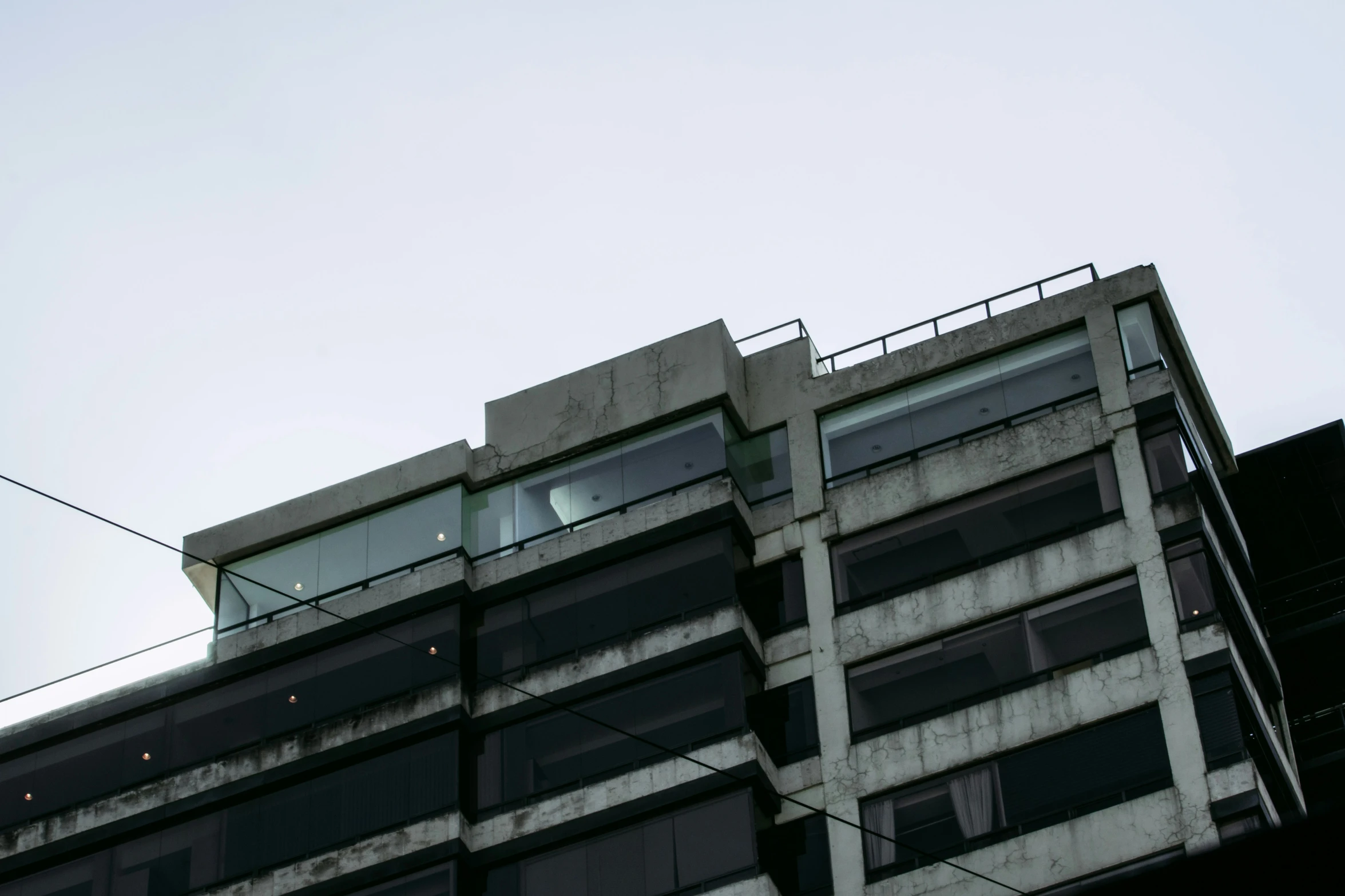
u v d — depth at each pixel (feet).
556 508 134.82
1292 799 112.78
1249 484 151.53
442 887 118.01
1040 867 108.27
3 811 133.18
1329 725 140.36
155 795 129.70
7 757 135.85
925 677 118.83
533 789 121.29
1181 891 38.63
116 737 134.41
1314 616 144.05
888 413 132.67
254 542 139.85
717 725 119.03
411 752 124.67
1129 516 119.85
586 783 120.06
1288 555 148.15
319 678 131.23
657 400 136.26
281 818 125.49
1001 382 130.52
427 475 138.21
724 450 132.16
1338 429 151.64
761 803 116.16
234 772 128.47
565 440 137.39
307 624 134.10
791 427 134.41
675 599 126.31
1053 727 113.19
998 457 126.52
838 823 114.83
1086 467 123.65
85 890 127.65
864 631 122.21
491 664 128.26
